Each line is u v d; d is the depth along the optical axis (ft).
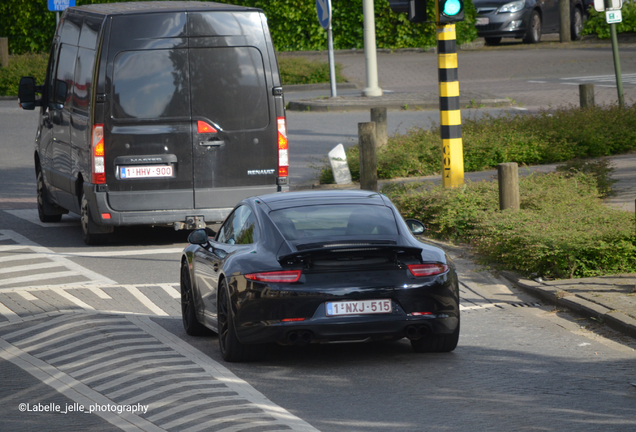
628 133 148.15
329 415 47.60
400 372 56.03
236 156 100.89
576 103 189.67
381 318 55.52
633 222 86.94
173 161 99.50
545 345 61.62
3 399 51.96
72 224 119.96
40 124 120.06
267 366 57.88
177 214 100.07
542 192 101.65
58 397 51.98
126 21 98.37
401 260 56.75
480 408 48.49
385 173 138.82
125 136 98.53
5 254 100.27
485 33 277.64
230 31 100.63
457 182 107.86
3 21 281.95
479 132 147.54
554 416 46.91
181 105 99.45
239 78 100.89
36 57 260.01
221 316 59.67
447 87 106.52
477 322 68.64
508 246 84.38
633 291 71.92
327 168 138.72
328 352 61.46
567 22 284.41
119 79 98.32
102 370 56.95
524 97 201.46
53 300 78.23
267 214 60.08
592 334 64.13
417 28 284.82
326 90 231.50
